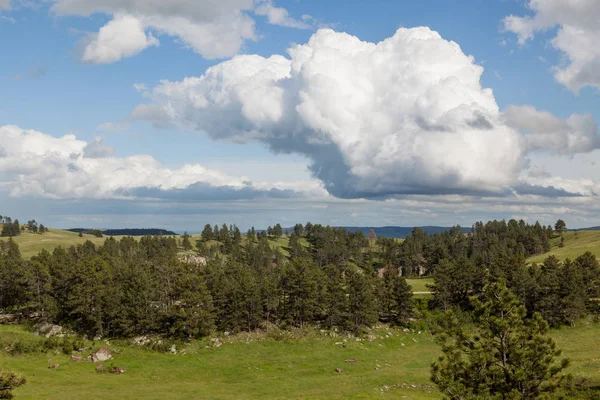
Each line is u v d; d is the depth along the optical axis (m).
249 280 113.12
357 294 115.56
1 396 37.34
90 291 107.19
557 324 114.19
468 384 33.72
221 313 113.06
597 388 52.28
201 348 99.56
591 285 125.94
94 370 82.50
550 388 32.31
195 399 64.75
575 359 78.12
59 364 83.81
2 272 126.88
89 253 198.50
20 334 102.75
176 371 85.19
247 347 101.25
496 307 35.19
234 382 78.06
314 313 121.25
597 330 109.62
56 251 168.38
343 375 82.06
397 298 120.31
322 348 102.44
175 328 103.12
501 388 32.50
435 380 34.78
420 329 117.69
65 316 116.56
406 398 62.38
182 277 121.56
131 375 81.06
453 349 35.56
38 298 118.44
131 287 113.50
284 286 117.88
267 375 83.12
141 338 103.38
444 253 195.62
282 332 110.06
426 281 181.12
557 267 139.62
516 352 32.62
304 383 75.75
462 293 131.88
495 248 197.38
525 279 118.69
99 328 106.69
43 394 64.19
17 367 79.69
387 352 101.94
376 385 71.81
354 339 108.88
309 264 153.25
